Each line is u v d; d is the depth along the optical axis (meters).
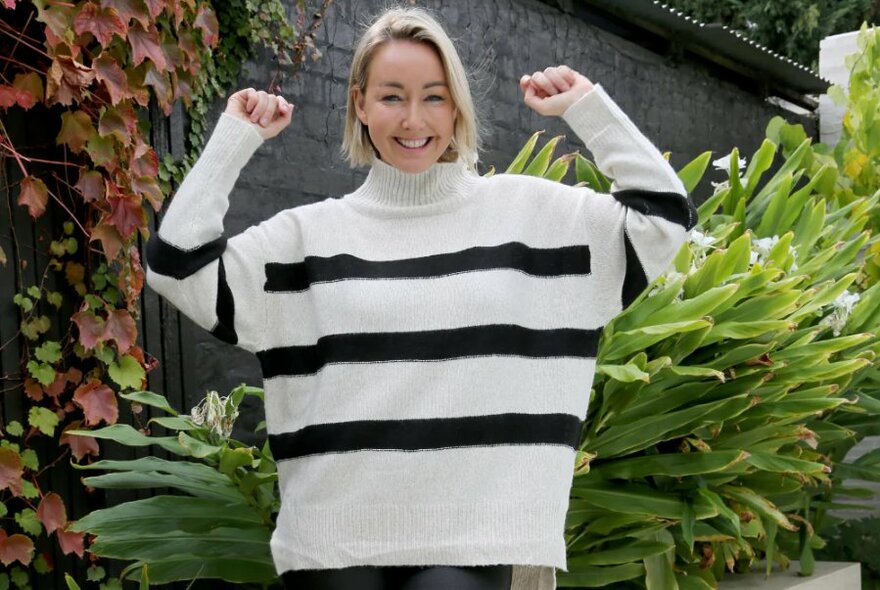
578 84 1.59
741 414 2.59
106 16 2.30
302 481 1.53
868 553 3.55
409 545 1.44
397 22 1.58
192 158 2.89
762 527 2.74
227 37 3.02
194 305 1.54
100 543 2.11
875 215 4.19
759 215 3.36
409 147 1.58
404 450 1.46
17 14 2.38
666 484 2.52
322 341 1.54
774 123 4.50
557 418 1.51
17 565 2.44
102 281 2.49
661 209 1.50
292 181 3.28
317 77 3.38
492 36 4.35
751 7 13.03
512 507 1.45
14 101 2.28
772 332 2.59
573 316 1.56
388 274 1.56
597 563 2.44
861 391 3.41
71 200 2.49
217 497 2.31
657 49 5.97
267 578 2.24
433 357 1.49
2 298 2.40
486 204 1.61
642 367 2.21
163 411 2.74
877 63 4.44
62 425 2.51
